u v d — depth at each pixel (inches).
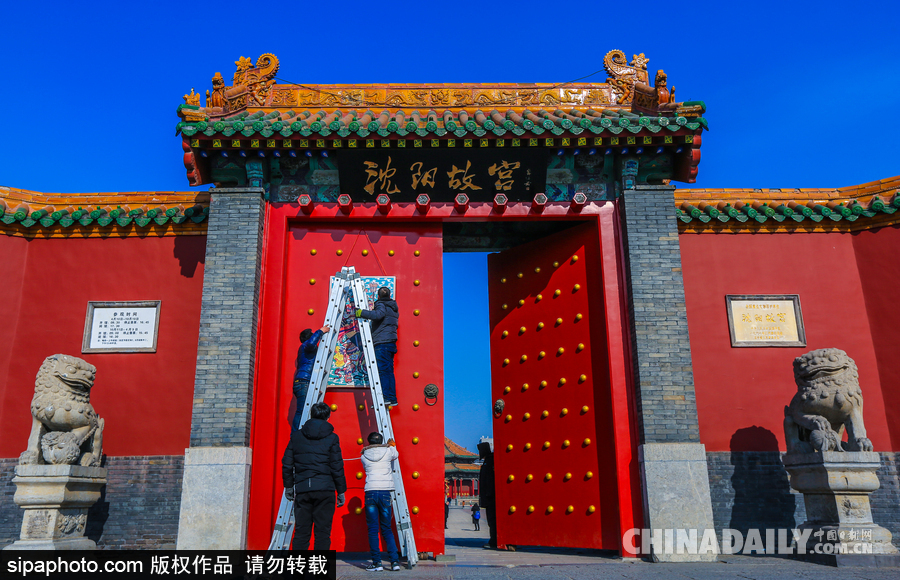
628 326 380.2
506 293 450.9
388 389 361.1
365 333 356.8
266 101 466.6
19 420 402.0
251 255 372.2
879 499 398.0
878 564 316.8
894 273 432.8
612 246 394.9
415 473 361.4
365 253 397.4
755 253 446.9
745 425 411.8
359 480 359.9
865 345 429.4
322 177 399.9
